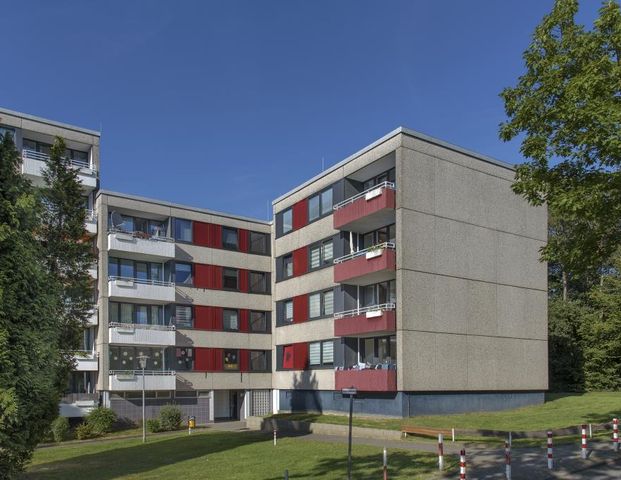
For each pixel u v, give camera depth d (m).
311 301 35.09
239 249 41.16
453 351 28.19
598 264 15.44
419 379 26.84
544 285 32.66
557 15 14.62
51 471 17.67
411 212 27.73
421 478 13.43
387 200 27.77
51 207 20.39
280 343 38.50
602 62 13.12
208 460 18.47
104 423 31.92
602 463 14.50
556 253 15.88
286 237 38.31
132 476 15.97
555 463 14.52
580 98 13.48
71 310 20.22
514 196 31.94
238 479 14.52
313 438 24.06
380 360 30.14
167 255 37.34
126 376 34.75
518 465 14.41
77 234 20.80
